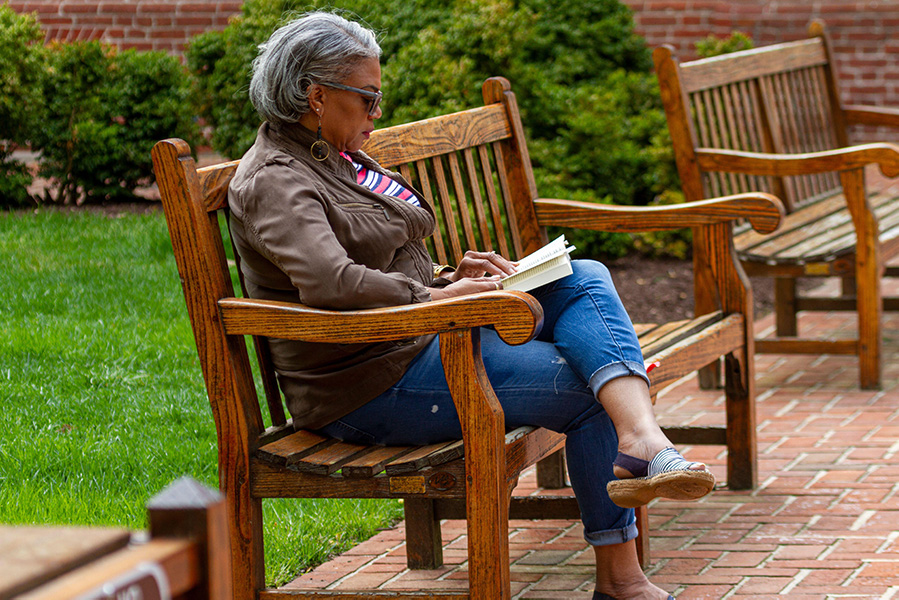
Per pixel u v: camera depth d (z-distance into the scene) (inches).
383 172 136.6
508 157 180.9
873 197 307.9
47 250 320.5
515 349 122.0
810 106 298.8
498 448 110.0
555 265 121.4
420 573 147.9
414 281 115.8
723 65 254.2
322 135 122.0
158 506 55.7
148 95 411.2
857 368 262.7
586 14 418.3
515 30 344.5
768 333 288.0
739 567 147.4
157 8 534.6
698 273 222.4
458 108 313.0
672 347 155.6
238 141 362.0
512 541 162.4
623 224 176.1
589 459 120.8
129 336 240.2
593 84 409.7
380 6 357.4
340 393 119.7
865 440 205.9
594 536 123.0
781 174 231.1
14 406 197.0
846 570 144.9
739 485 181.5
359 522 163.6
